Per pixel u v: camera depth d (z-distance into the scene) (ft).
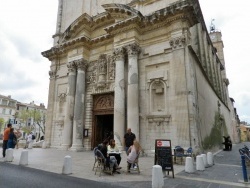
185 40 49.08
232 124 166.91
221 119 100.12
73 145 60.29
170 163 27.09
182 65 47.67
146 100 52.49
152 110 50.93
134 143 29.68
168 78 50.21
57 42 81.00
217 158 49.73
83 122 63.82
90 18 69.31
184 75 46.98
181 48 48.80
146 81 53.62
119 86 54.75
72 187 20.53
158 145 28.37
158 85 51.75
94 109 64.85
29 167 31.22
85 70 68.03
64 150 60.85
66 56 75.41
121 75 55.36
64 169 27.12
